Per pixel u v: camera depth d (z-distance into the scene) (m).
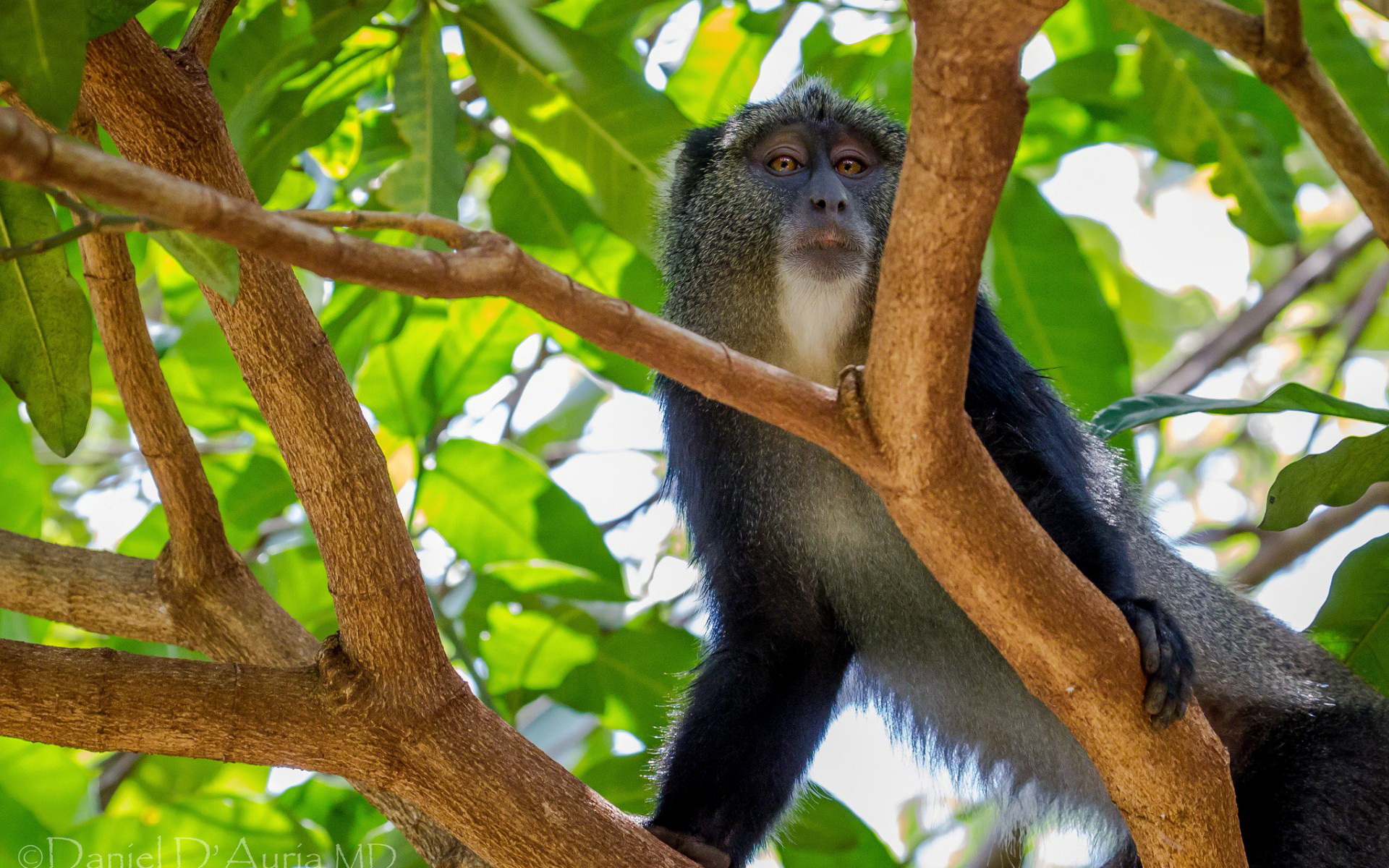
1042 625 5.66
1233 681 9.45
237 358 6.03
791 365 9.80
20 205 6.18
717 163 10.12
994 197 4.55
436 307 11.30
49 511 14.62
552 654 11.18
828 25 12.26
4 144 3.59
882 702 10.01
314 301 10.30
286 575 11.41
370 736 6.14
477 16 9.50
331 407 5.98
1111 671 5.80
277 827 10.87
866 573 9.48
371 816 11.08
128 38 5.94
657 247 10.56
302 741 6.07
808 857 10.80
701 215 10.15
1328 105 6.62
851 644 9.77
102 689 5.76
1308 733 9.06
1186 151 11.32
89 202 6.28
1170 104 11.20
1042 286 11.30
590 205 10.05
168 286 11.95
